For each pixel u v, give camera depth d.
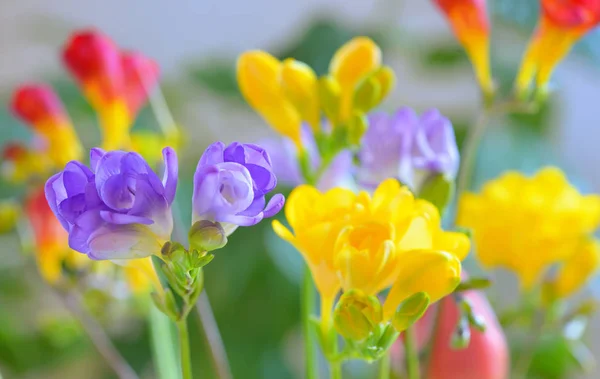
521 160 1.10
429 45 1.21
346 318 0.62
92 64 0.75
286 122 0.72
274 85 0.72
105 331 0.90
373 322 0.62
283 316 1.01
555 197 0.74
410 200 0.63
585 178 1.32
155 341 0.76
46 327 0.97
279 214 1.02
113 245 0.61
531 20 1.05
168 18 1.40
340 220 0.63
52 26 1.36
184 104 1.29
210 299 1.01
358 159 0.72
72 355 1.01
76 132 1.09
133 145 0.78
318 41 1.10
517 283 1.09
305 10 1.39
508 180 0.75
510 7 1.06
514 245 0.75
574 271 0.75
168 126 0.82
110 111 0.76
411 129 0.70
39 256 0.76
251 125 1.35
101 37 0.76
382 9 1.20
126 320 0.90
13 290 1.05
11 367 1.02
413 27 1.32
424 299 0.62
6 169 0.78
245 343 1.01
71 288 0.76
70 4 1.39
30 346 1.02
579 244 0.75
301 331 1.07
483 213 0.75
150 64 0.78
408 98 1.36
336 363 0.66
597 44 1.01
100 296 0.78
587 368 0.86
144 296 0.79
